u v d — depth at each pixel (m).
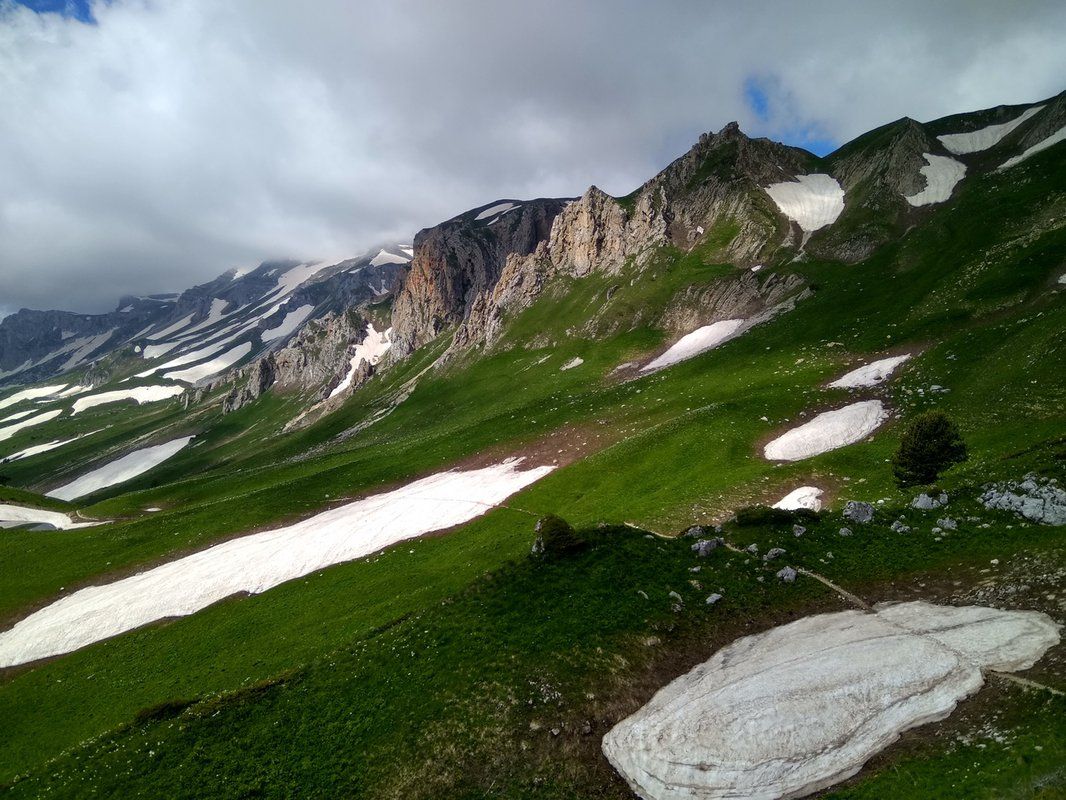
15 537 98.00
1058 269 90.44
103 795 28.94
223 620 63.34
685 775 23.83
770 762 23.14
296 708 32.84
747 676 27.73
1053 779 17.25
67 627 67.50
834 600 33.41
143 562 85.50
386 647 36.44
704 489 65.06
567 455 98.06
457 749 28.20
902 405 74.38
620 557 39.72
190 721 33.00
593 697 29.67
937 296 105.38
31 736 47.78
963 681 24.02
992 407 62.62
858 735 23.22
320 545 79.88
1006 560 31.53
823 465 63.84
